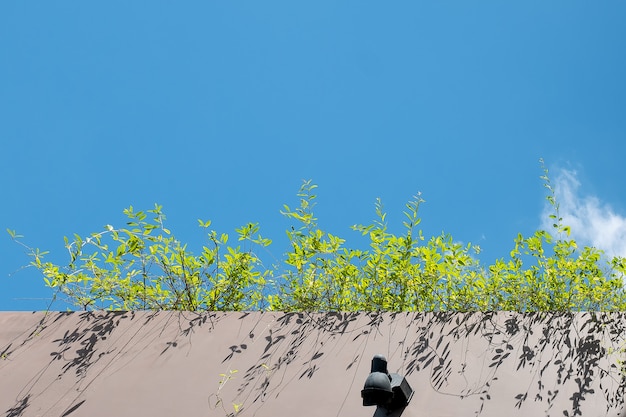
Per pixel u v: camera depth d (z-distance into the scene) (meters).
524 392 3.86
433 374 4.12
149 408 4.19
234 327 4.86
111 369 4.59
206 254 5.58
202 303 5.63
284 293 5.48
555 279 5.09
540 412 3.70
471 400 3.86
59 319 5.25
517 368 4.04
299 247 5.47
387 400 3.74
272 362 4.45
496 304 5.20
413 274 5.27
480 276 5.27
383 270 5.33
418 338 4.46
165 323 5.02
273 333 4.73
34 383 4.55
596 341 4.13
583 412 3.64
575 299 5.02
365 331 4.61
